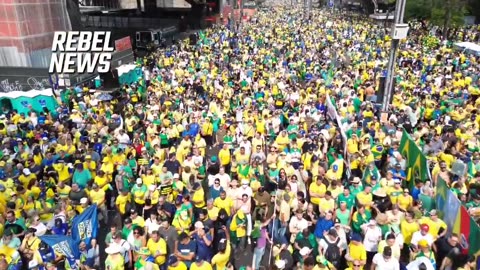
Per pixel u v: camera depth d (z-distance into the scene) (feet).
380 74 77.41
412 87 69.05
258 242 29.09
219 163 40.73
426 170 35.86
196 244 26.68
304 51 115.75
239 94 63.87
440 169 35.68
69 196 33.37
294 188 32.35
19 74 82.69
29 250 27.25
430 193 33.47
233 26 193.26
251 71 81.25
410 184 38.55
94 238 28.66
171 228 28.09
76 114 52.90
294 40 137.80
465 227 27.63
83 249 27.27
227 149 40.65
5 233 27.50
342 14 306.96
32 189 33.65
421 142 44.27
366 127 48.01
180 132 48.91
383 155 42.57
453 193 29.94
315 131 45.83
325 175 36.09
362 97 66.18
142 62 96.78
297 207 29.60
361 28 175.52
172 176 33.76
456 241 27.07
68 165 38.29
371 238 27.73
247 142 42.04
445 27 149.18
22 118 53.67
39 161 39.58
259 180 36.14
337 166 36.68
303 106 56.03
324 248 26.12
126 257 26.89
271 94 66.28
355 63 95.81
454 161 37.24
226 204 31.17
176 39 165.27
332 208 30.37
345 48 119.55
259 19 264.11
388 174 33.37
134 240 26.78
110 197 36.29
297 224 28.02
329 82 73.26
